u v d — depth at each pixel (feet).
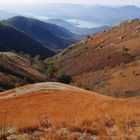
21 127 52.60
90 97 122.83
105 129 50.96
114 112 69.15
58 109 95.50
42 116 78.18
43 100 120.57
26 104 115.75
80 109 87.76
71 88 158.61
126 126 53.01
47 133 49.03
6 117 89.92
